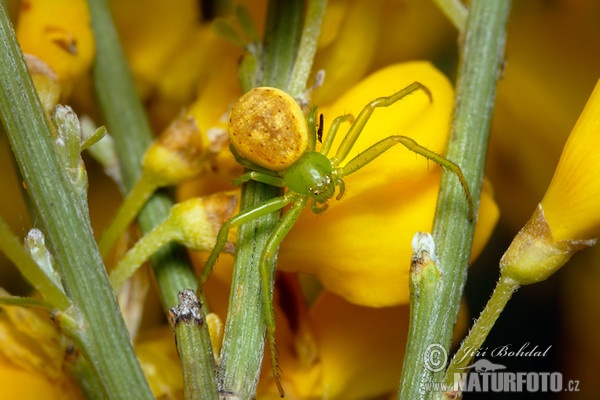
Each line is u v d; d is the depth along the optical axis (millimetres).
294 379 87
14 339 82
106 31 91
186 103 97
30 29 85
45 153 71
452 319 75
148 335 93
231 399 73
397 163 79
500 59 80
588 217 74
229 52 88
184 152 83
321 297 89
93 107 94
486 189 83
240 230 77
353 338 87
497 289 75
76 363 79
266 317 75
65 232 71
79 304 70
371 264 80
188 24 97
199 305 70
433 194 80
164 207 85
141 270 84
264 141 79
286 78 81
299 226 80
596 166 74
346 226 80
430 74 83
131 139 90
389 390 88
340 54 87
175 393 87
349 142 81
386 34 96
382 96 82
